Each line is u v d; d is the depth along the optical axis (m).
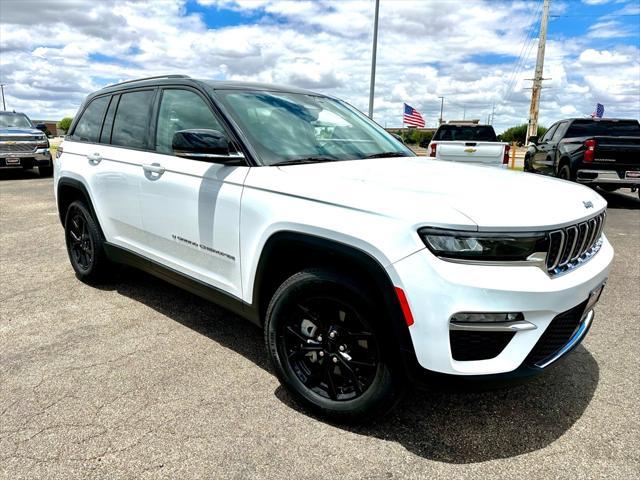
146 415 2.50
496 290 1.97
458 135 12.22
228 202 2.77
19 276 4.71
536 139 13.00
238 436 2.35
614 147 9.07
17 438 2.31
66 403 2.59
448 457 2.23
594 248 2.62
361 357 2.36
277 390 2.75
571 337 2.39
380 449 2.28
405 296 2.05
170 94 3.44
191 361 3.07
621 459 2.23
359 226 2.18
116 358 3.09
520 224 2.02
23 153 13.33
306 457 2.21
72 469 2.12
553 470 2.16
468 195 2.19
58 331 3.48
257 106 3.13
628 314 3.96
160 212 3.30
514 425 2.48
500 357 2.08
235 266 2.80
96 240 4.11
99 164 3.90
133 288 4.38
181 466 2.14
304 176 2.52
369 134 3.56
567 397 2.73
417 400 2.69
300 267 2.60
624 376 2.96
